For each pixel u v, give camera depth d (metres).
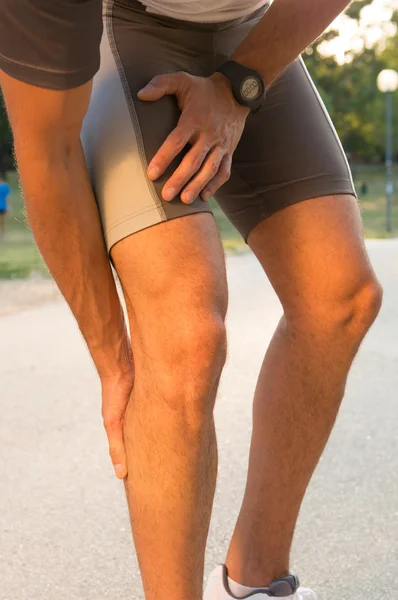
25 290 9.30
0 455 3.59
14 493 3.13
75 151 1.61
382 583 2.34
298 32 1.75
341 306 1.89
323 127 1.96
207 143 1.63
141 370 1.61
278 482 1.97
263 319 6.79
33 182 1.57
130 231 1.58
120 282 1.64
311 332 1.91
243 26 1.91
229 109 1.71
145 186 1.59
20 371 5.16
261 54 1.75
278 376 1.96
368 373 4.80
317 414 1.95
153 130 1.63
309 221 1.89
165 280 1.56
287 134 1.91
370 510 2.85
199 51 1.82
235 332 6.25
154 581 1.61
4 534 2.75
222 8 1.80
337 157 1.95
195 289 1.56
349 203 1.93
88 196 1.63
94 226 1.64
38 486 3.20
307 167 1.91
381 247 14.79
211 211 1.65
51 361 5.43
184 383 1.55
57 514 2.91
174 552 1.59
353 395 4.34
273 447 1.97
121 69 1.70
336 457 3.40
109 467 3.40
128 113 1.64
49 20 1.43
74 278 1.66
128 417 1.63
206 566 2.44
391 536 2.64
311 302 1.90
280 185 1.91
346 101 61.34
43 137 1.54
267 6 1.99
